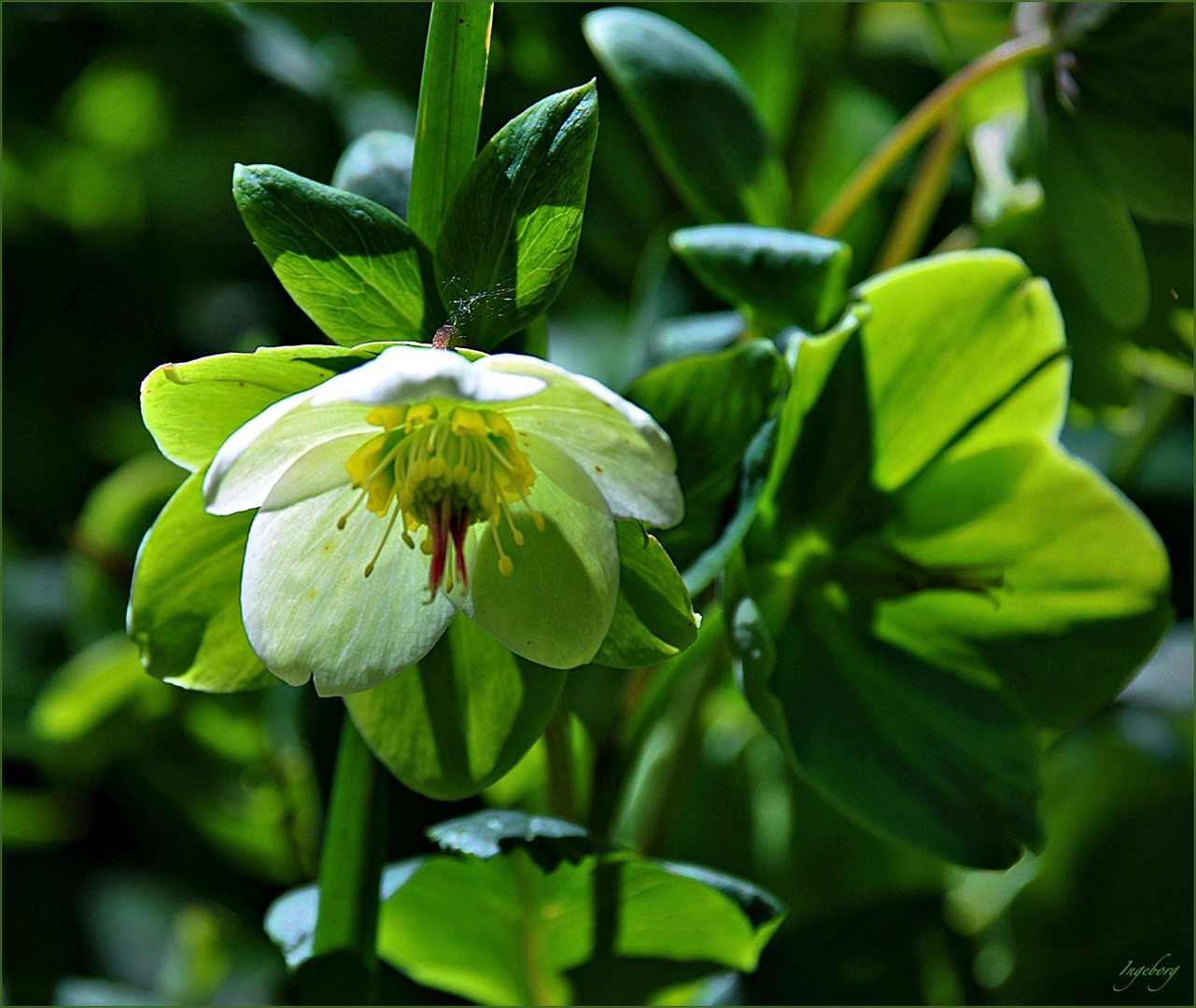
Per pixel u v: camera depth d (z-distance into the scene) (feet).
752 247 1.85
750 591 1.83
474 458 1.75
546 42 2.14
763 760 2.14
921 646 1.91
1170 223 1.98
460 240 1.73
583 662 1.74
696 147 1.93
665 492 1.71
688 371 1.80
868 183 1.96
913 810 1.85
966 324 1.86
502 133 1.72
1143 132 1.89
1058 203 1.93
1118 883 2.13
